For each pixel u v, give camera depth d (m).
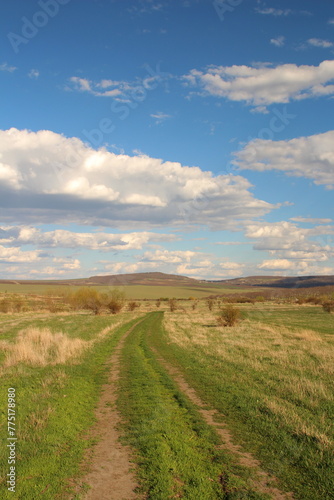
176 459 6.44
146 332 32.12
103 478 5.79
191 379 13.16
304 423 8.09
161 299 136.88
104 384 12.70
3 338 25.25
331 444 6.91
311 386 11.27
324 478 5.74
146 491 5.39
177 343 23.86
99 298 76.44
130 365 16.23
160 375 13.99
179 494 5.30
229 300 110.00
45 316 54.97
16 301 72.81
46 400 9.98
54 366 15.02
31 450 6.74
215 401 10.22
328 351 19.12
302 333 28.91
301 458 6.50
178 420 8.65
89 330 32.09
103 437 7.62
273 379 12.82
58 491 5.36
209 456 6.60
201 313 67.56
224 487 5.52
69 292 82.94
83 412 9.31
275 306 84.62
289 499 5.18
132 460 6.46
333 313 59.59
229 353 19.12
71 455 6.62
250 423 8.33
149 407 9.72
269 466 6.19
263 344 22.97
